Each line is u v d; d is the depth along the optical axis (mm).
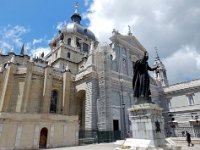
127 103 40062
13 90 34844
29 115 23031
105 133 31719
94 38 73188
